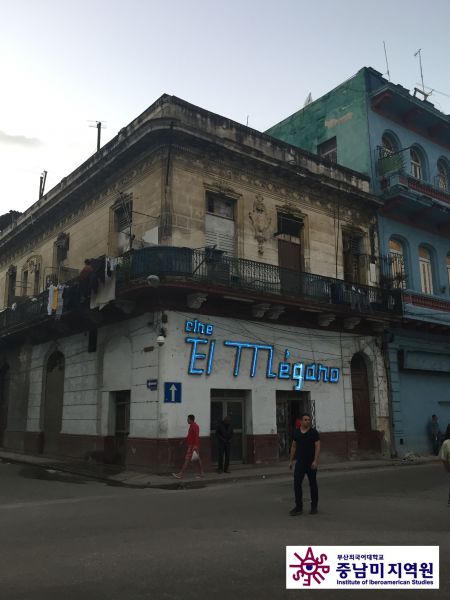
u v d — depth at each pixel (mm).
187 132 16750
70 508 9617
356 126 23969
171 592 5137
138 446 15703
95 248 19859
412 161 25578
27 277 25688
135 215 17766
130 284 15359
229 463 16422
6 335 22891
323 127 25688
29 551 6566
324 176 20609
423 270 24750
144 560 6152
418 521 8328
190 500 10492
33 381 22750
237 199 18422
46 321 19953
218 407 16734
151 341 15844
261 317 17781
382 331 21438
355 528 7785
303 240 20203
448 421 23719
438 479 14195
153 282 14695
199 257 16016
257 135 19375
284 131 27953
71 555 6371
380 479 14227
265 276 17672
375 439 20531
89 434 18375
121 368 17234
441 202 24516
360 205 22312
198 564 6000
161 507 9633
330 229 21141
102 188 19906
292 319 18688
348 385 19953
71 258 21656
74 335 20219
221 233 17938
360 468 17375
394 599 5082
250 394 17203
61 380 20875
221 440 15273
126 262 15898
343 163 24359
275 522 8242
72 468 16641
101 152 19469
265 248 18859
